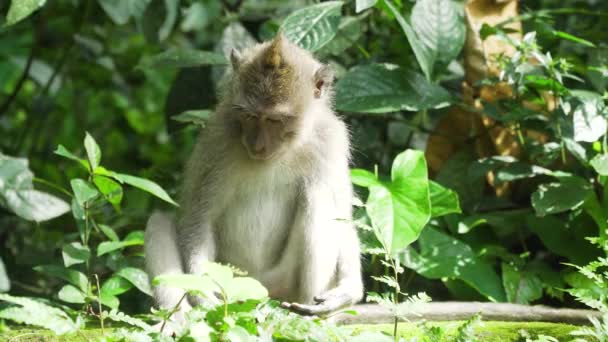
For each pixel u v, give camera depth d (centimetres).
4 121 1730
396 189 967
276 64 945
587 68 1186
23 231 1350
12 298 677
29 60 1534
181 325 768
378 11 1327
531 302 1118
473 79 1224
